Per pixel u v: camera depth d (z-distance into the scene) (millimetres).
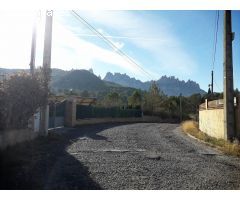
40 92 12555
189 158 10344
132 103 51031
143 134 19172
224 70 14062
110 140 15062
